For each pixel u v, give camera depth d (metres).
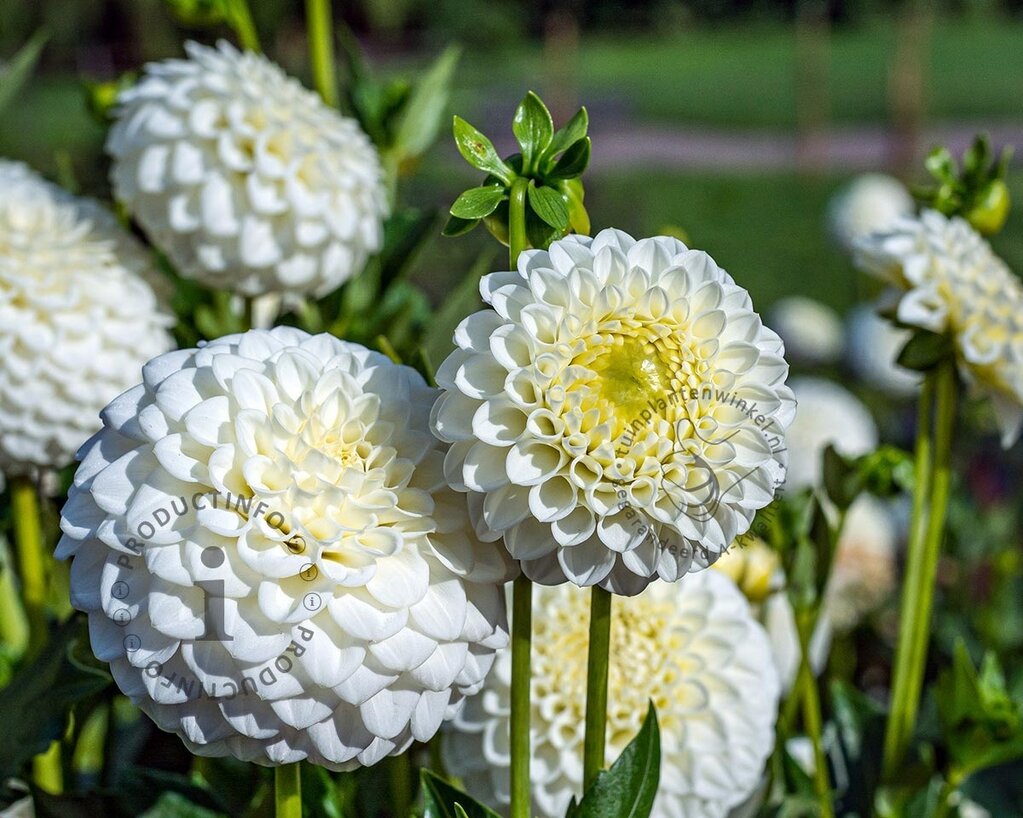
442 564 0.47
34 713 0.57
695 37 10.37
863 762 0.68
